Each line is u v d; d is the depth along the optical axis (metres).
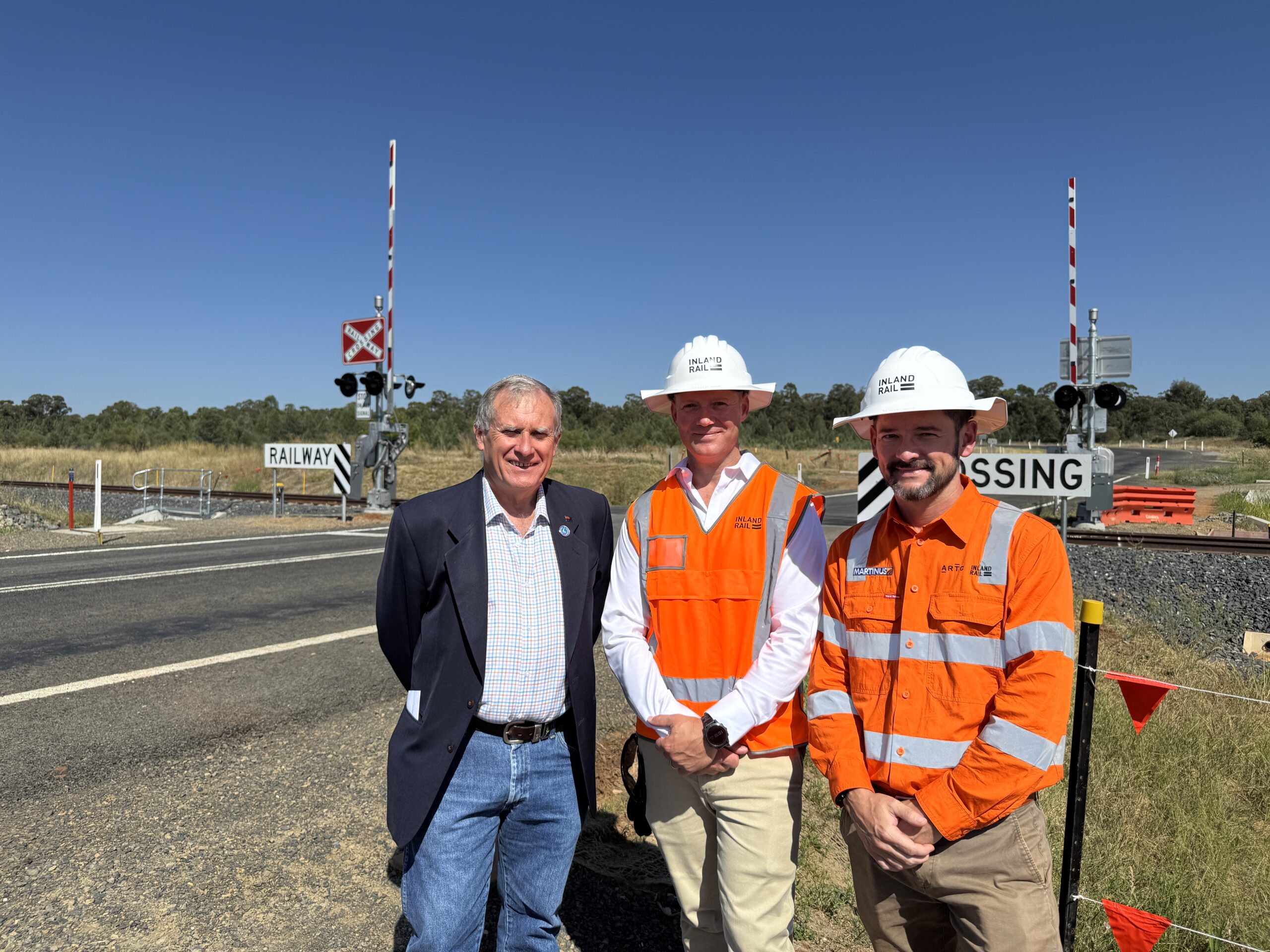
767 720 2.17
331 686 5.28
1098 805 3.96
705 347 2.38
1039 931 1.90
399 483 23.48
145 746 4.22
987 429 2.22
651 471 27.55
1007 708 1.83
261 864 3.13
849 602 2.15
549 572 2.30
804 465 37.44
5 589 8.45
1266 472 27.28
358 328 16.45
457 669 2.16
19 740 4.28
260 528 14.48
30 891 2.90
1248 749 4.66
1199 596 8.20
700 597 2.31
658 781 2.36
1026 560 1.89
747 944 2.18
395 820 2.17
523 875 2.34
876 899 2.13
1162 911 3.10
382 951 2.64
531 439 2.18
